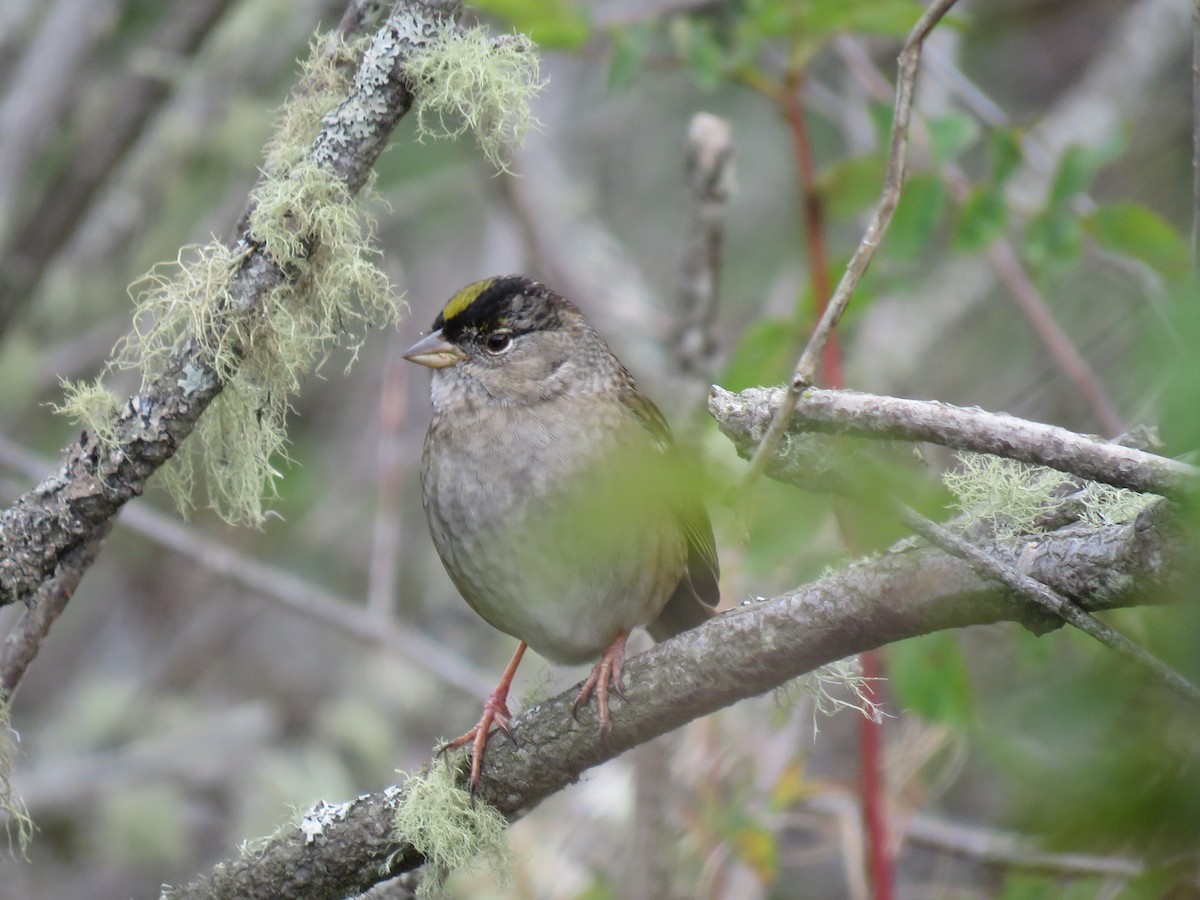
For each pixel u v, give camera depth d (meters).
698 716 5.53
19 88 10.45
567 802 9.88
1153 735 3.66
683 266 8.84
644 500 5.43
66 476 5.39
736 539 4.85
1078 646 6.78
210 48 12.05
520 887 8.41
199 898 6.10
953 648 6.99
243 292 5.35
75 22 10.52
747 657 5.24
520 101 5.45
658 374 11.80
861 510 4.72
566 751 5.80
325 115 5.48
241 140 11.86
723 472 4.65
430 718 12.47
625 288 12.75
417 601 13.34
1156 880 4.11
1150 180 12.16
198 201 12.45
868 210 8.61
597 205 14.19
